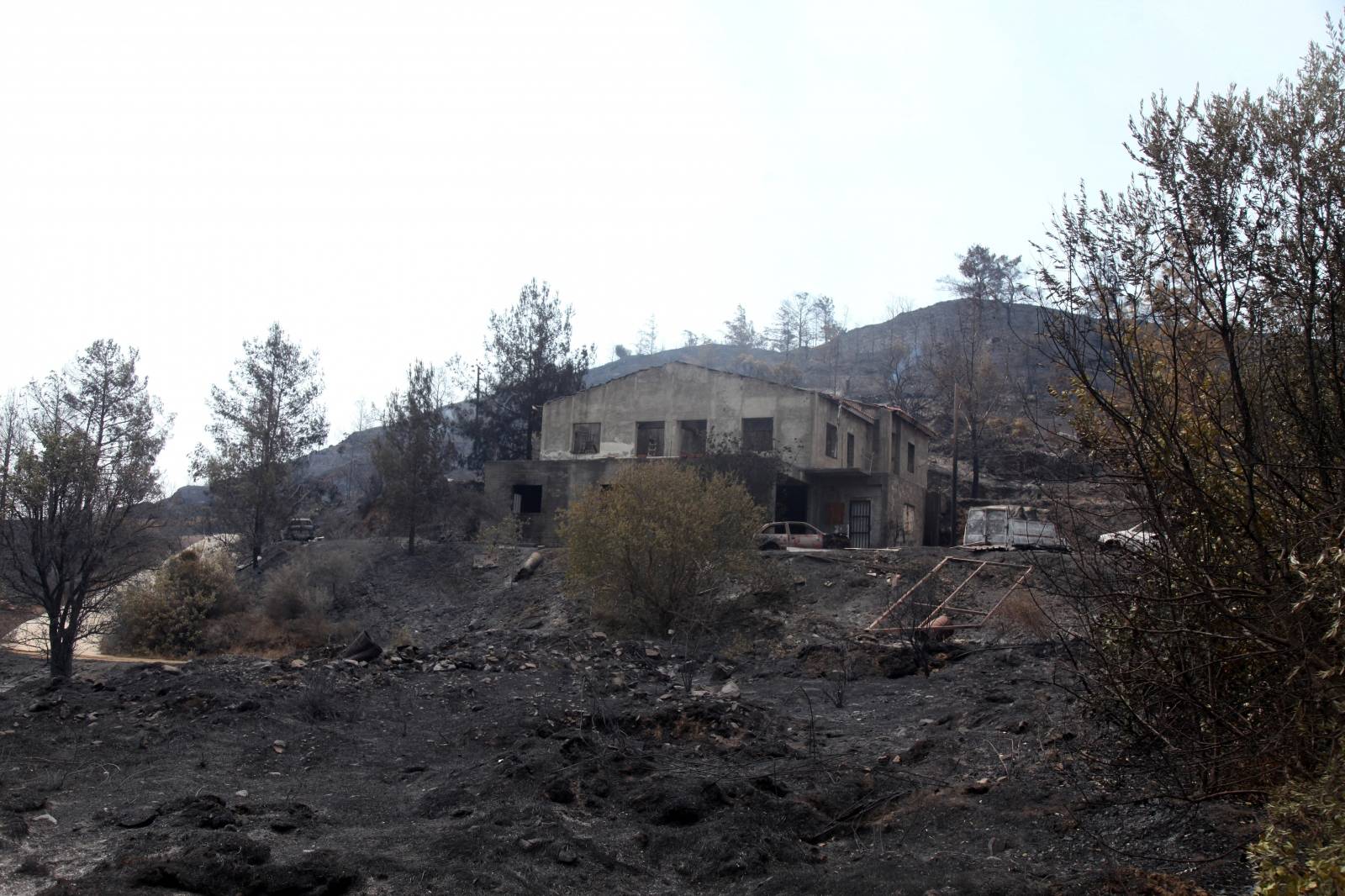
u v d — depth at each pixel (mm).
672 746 10445
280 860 6410
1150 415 6504
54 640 20906
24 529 21547
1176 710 7105
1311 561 5473
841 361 108250
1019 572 21969
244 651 30422
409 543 40688
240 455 44375
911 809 8055
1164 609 7023
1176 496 6727
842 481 40312
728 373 41125
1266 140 6484
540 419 53594
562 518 32406
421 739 10742
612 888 6477
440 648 17219
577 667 15711
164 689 11758
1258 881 4898
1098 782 7945
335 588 36188
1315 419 6129
